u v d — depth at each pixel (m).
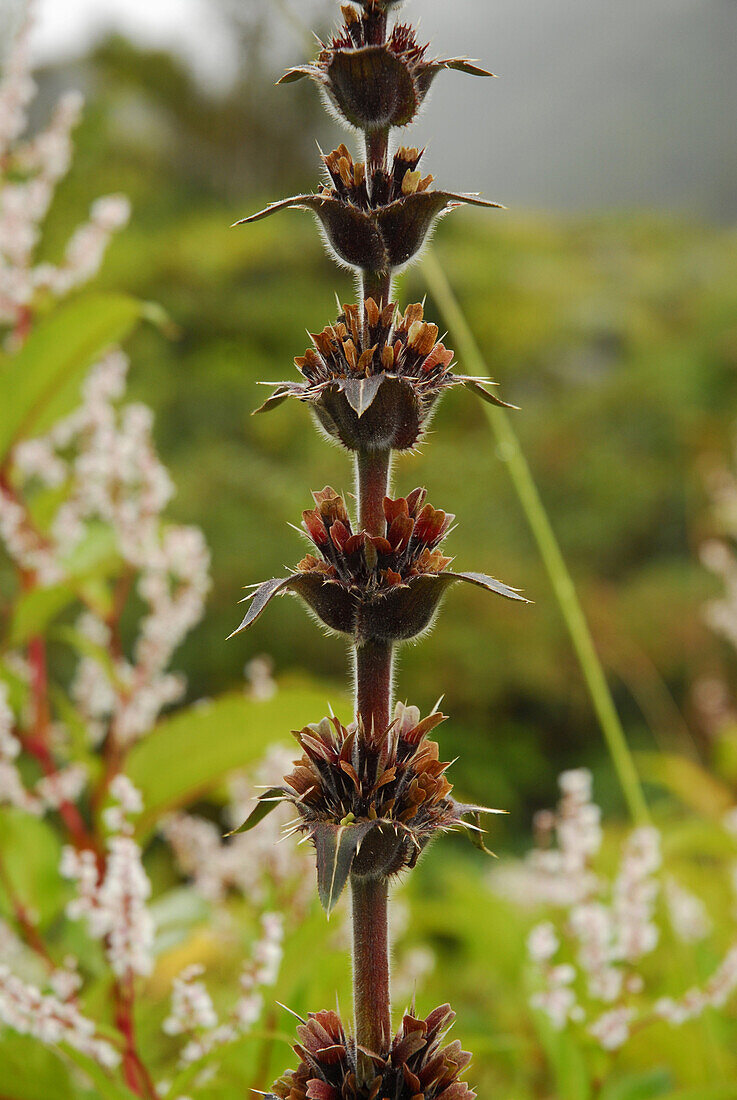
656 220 6.91
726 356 4.70
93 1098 0.71
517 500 4.14
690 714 3.27
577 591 3.78
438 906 1.08
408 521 0.58
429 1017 0.59
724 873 1.45
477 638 3.53
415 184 0.59
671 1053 0.88
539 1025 0.80
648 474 4.30
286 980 0.71
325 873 0.56
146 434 0.94
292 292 4.97
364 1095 0.58
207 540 3.31
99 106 4.35
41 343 0.81
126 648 2.75
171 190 5.76
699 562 3.84
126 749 0.90
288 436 4.02
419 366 0.59
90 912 0.70
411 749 0.59
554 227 6.85
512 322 5.15
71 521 0.93
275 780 0.83
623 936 0.75
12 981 0.68
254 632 3.20
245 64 6.22
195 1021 0.70
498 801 3.15
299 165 6.41
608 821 3.12
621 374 4.91
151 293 4.61
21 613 0.89
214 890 0.96
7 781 0.80
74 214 3.68
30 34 0.97
